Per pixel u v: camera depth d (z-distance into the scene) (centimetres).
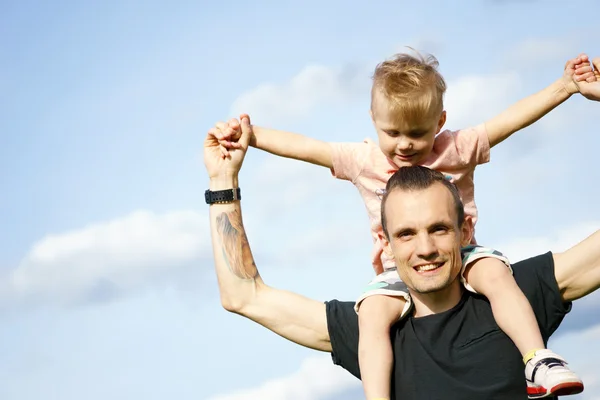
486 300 390
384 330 389
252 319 429
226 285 433
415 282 375
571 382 345
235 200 455
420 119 482
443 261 373
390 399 380
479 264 395
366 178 508
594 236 393
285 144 502
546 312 389
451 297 388
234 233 445
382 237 496
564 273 388
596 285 386
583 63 483
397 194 380
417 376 377
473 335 379
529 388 362
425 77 491
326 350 416
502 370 371
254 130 495
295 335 418
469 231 412
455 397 370
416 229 373
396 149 493
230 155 460
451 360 374
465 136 503
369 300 400
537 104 495
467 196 511
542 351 360
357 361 406
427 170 388
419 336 383
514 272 394
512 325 373
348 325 408
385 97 486
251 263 440
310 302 422
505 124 503
